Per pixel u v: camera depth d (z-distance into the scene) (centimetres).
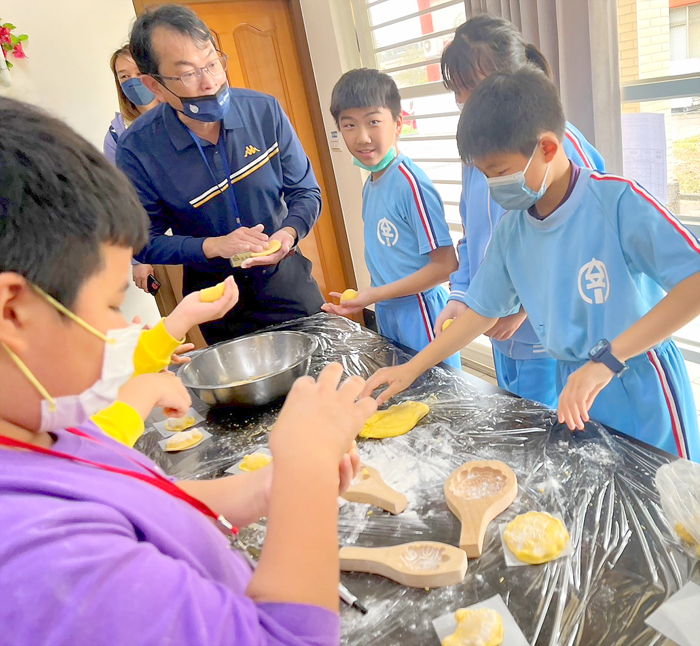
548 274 113
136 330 43
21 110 37
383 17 295
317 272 370
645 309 106
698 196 204
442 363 131
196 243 170
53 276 35
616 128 190
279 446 48
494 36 126
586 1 184
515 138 96
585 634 60
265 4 317
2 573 31
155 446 116
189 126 171
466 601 67
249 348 147
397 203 167
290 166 194
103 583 33
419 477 92
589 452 89
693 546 68
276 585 41
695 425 118
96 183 37
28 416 40
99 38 270
